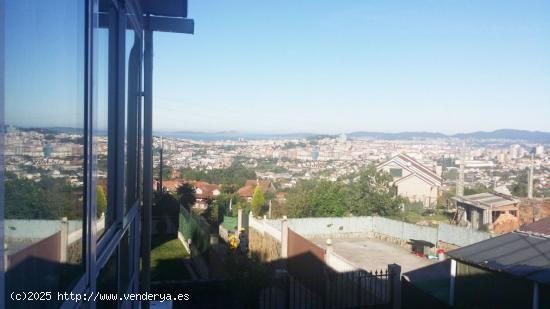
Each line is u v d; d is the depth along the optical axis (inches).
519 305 297.9
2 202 47.1
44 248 62.3
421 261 618.2
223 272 398.3
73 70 72.7
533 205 868.6
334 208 898.1
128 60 146.6
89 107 80.7
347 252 677.3
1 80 45.8
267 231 583.2
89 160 81.7
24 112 54.1
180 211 770.2
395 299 331.3
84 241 81.0
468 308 320.5
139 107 183.2
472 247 350.0
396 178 1270.9
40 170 60.3
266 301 363.6
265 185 1489.9
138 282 185.9
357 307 328.8
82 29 77.5
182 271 548.1
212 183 1517.0
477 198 956.0
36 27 56.7
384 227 797.9
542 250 315.6
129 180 157.2
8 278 50.8
